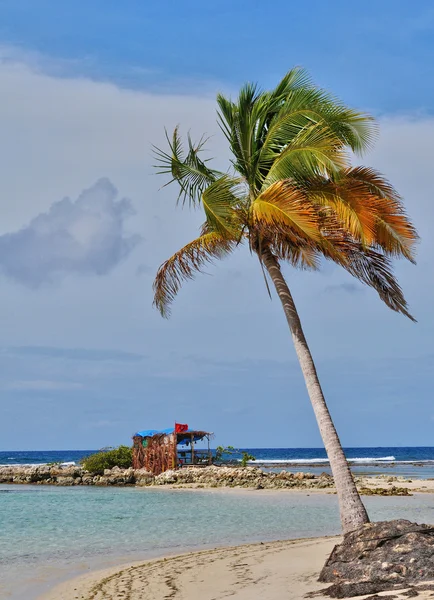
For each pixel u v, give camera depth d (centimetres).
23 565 1688
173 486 5134
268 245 1591
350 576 1128
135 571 1547
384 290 1667
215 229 1545
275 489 4706
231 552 1778
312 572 1349
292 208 1393
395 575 1071
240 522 2678
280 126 1573
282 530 2386
